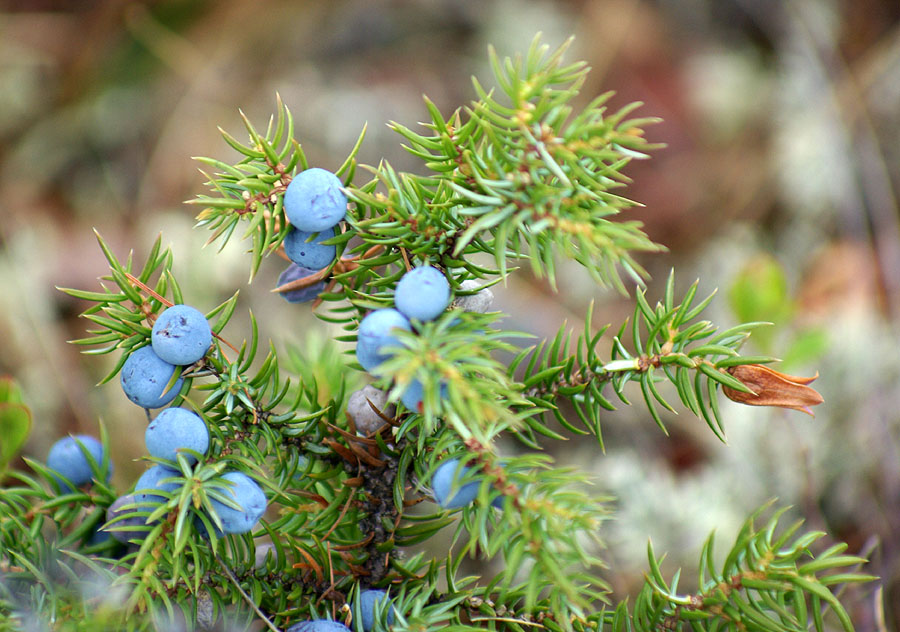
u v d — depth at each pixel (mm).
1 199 660
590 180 225
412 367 219
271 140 250
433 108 233
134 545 268
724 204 680
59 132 701
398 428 244
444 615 244
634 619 252
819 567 237
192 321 238
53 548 264
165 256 247
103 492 271
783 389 244
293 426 252
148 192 671
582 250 229
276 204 240
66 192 681
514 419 222
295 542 255
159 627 236
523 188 227
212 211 242
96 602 245
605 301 607
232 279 561
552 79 225
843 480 470
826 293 597
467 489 229
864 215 648
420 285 227
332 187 236
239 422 246
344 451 252
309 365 304
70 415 508
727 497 468
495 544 225
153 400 239
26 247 612
